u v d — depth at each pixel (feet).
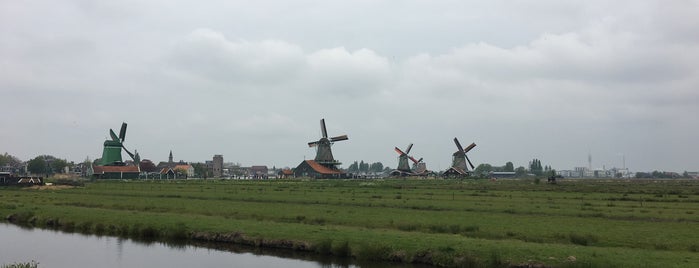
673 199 214.07
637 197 226.17
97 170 554.87
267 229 124.26
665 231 115.85
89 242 124.77
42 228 146.51
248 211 163.94
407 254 98.17
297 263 101.04
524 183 426.10
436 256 95.61
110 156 607.37
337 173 610.65
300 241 112.37
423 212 159.53
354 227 129.80
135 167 590.14
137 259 106.73
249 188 304.50
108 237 131.03
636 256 87.61
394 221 135.85
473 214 153.99
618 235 109.91
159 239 127.13
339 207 178.40
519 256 90.27
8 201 212.02
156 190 285.64
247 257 106.42
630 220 140.97
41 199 223.92
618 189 305.32
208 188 305.32
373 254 100.58
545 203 192.03
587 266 82.69
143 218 147.13
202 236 123.95
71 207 185.37
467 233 116.47
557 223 131.34
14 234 136.36
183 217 150.20
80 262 104.78
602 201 202.90
